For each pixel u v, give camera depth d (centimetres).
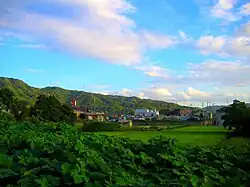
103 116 13275
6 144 634
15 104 6638
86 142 644
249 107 5088
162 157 571
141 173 526
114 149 607
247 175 522
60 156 524
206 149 662
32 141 604
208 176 517
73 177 423
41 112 5869
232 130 5138
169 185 455
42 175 443
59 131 931
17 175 464
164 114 15750
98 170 472
